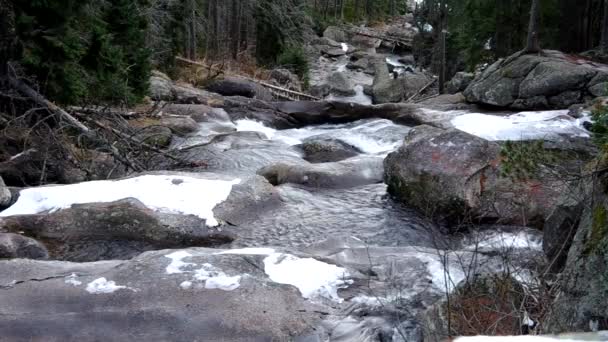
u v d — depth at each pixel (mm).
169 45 23500
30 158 9734
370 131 14922
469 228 7316
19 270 5465
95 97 13336
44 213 7523
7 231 7215
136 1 17391
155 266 5465
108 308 4848
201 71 24594
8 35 10664
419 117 15102
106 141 10430
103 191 7852
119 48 14328
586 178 4199
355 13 58000
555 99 14477
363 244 6750
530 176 5191
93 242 7121
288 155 12672
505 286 4273
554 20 20016
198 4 29422
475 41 21922
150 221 7281
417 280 5492
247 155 12438
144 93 16625
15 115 10828
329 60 39906
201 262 5559
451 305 4184
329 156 12594
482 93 15625
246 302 4938
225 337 4539
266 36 32844
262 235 7406
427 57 35375
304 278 5480
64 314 4766
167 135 13336
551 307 3723
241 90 22031
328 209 8336
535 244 6676
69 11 11062
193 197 7805
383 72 32188
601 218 3469
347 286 5438
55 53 11023
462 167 7801
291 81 28219
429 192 7980
